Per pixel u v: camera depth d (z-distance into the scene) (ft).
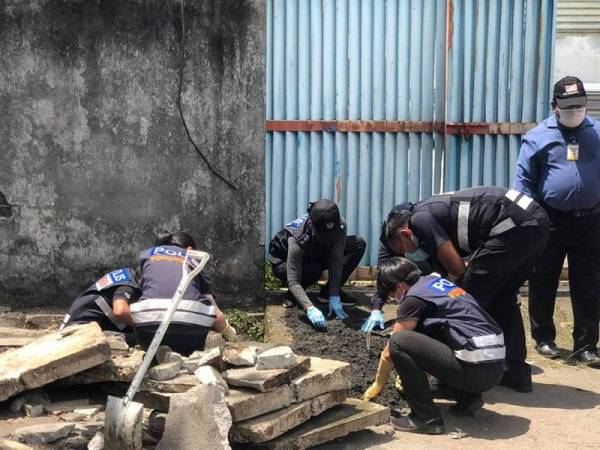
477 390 12.58
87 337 12.26
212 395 10.51
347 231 19.53
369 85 19.27
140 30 17.28
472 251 14.21
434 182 19.53
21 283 17.76
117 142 17.51
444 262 14.03
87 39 17.22
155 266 13.39
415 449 11.89
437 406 13.20
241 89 17.54
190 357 12.12
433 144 19.44
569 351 16.60
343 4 19.07
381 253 15.17
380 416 12.50
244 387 11.42
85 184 17.58
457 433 12.50
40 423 11.49
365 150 19.47
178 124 17.53
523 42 19.12
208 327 13.17
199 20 17.31
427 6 19.07
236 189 17.79
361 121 19.35
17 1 17.07
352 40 19.17
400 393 13.82
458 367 12.34
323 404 12.06
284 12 19.11
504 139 19.38
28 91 17.30
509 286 14.51
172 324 12.75
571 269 16.01
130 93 17.40
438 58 19.20
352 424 12.09
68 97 17.35
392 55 19.20
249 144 17.71
